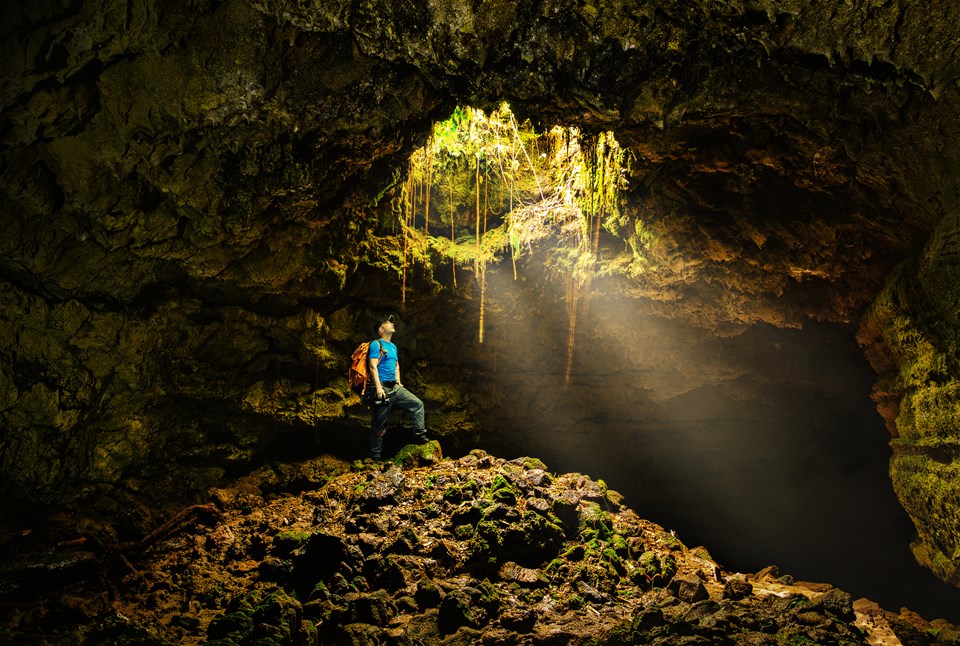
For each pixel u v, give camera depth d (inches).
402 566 202.4
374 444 301.3
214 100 194.4
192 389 268.1
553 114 217.8
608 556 216.1
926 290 208.2
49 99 187.5
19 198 205.5
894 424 287.7
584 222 315.6
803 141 220.5
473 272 326.0
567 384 369.1
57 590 192.2
